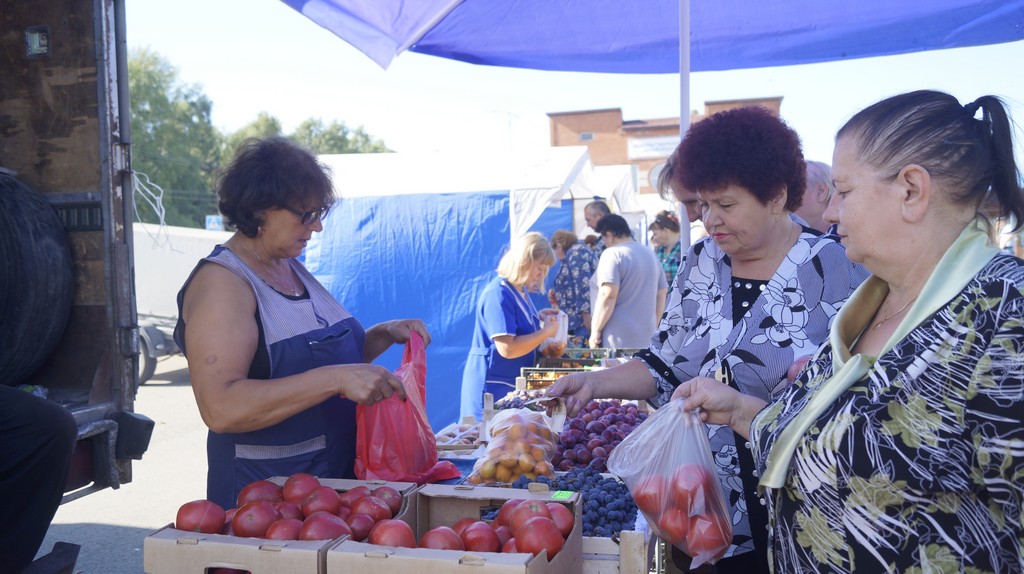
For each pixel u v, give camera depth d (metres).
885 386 1.10
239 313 2.00
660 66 4.58
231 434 2.13
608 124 45.09
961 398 1.03
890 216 1.16
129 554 4.69
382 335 2.65
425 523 1.93
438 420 6.96
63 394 2.69
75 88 2.68
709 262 2.14
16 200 2.55
